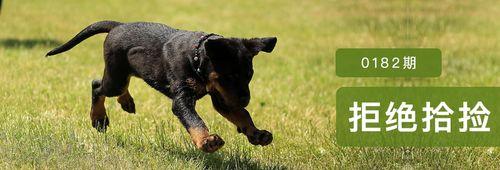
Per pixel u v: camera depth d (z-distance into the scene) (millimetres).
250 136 6523
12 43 19266
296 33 25391
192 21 28453
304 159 7668
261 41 6520
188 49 6465
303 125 9664
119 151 7129
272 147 8102
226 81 6238
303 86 13820
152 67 6840
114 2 34125
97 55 17656
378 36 22562
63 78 13008
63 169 6398
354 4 31094
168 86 6723
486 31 24734
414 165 7344
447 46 20734
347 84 14312
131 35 7133
